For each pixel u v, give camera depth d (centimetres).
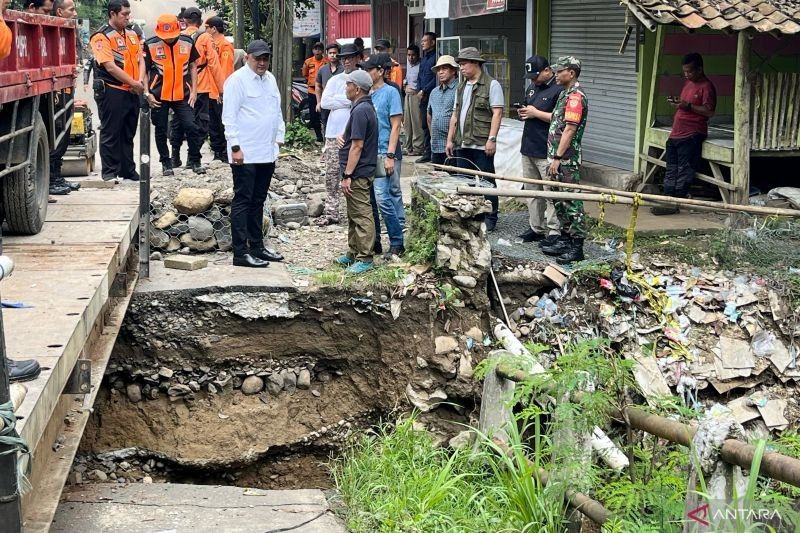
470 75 994
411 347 852
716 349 862
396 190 934
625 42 1093
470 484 656
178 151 1296
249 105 871
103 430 816
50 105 834
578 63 889
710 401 855
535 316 884
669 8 982
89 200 945
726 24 959
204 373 842
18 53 691
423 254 873
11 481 353
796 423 838
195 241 970
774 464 392
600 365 533
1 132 694
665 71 1163
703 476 420
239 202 895
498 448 607
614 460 572
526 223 1068
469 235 862
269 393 855
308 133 1764
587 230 1015
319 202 1144
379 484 662
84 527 578
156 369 833
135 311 823
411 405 841
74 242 748
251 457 827
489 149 992
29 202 740
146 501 630
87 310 562
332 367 871
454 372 841
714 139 1080
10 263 362
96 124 1972
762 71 1181
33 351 473
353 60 1055
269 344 854
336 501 651
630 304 884
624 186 1177
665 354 859
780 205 1042
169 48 1215
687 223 1030
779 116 1034
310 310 852
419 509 602
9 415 341
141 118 851
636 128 1202
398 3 2219
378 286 854
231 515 607
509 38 1639
